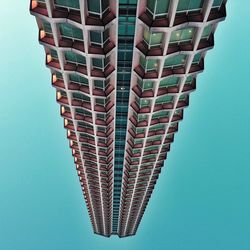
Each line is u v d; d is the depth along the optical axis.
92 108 55.53
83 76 47.09
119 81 51.50
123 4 37.22
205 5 35.25
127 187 100.69
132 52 44.88
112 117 61.12
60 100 56.56
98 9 35.62
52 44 41.75
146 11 36.56
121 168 89.56
